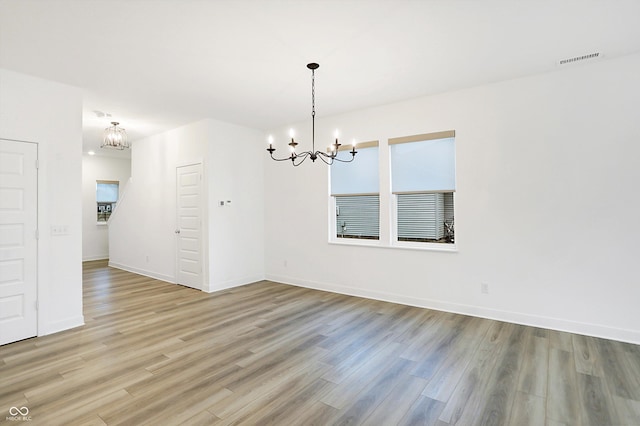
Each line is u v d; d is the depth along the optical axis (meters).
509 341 3.14
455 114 4.00
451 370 2.60
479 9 2.37
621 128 3.13
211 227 5.15
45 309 3.40
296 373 2.57
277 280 5.81
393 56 3.09
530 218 3.56
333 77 3.58
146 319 3.85
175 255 5.70
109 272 6.71
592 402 2.16
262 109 4.70
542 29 2.64
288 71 3.41
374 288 4.67
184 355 2.89
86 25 2.53
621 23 2.55
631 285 3.09
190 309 4.23
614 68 3.16
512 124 3.66
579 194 3.32
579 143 3.32
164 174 5.94
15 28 2.55
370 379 2.47
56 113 3.57
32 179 3.37
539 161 3.51
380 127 4.57
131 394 2.27
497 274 3.75
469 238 3.92
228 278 5.38
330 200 5.18
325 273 5.18
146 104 4.43
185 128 5.52
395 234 4.59
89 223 8.34
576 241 3.34
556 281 3.43
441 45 2.89
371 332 3.42
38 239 3.38
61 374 2.55
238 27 2.58
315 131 5.25
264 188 6.00
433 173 4.26
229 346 3.08
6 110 3.23
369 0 2.25
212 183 5.17
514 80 3.64
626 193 3.11
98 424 1.95
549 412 2.06
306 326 3.60
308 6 2.31
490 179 3.78
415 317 3.86
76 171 3.70
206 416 2.03
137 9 2.33
